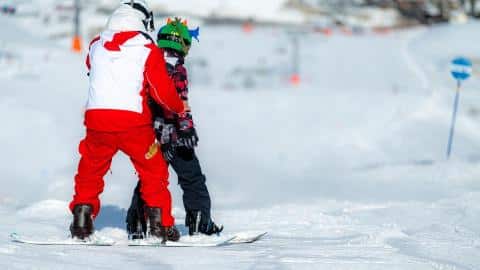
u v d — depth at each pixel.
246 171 41.72
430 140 55.44
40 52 73.31
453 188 26.33
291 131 56.59
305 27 178.38
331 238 16.39
